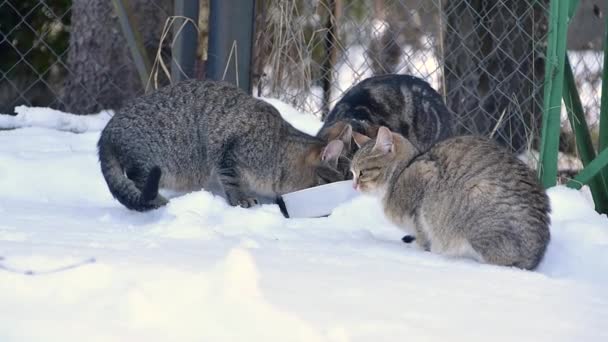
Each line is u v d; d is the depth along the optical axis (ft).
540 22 50.93
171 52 47.11
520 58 50.88
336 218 34.40
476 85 51.70
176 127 35.53
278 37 47.62
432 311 19.79
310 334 16.34
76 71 51.21
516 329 18.85
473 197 29.01
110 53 50.55
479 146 30.09
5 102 53.62
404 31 59.98
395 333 17.40
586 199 37.27
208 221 31.35
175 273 20.04
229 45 42.75
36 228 28.78
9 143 41.37
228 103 36.04
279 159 36.29
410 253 29.37
